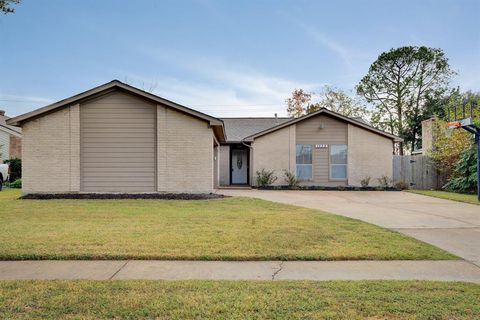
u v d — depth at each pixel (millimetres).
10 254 5918
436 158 22000
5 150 30156
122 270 5320
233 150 25578
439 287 4508
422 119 39375
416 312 3711
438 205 13367
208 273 5199
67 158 14906
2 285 4531
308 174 21594
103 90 14828
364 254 6125
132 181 15078
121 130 15070
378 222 9430
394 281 4781
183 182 15180
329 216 9875
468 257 6133
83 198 13875
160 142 15109
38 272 5191
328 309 3775
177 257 5918
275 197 16000
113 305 3869
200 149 15266
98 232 7605
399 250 6395
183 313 3670
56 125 14898
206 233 7582
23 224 8477
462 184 18672
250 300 4016
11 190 20250
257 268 5469
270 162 21578
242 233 7602
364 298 4098
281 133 21656
